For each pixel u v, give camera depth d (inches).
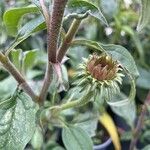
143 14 4.2
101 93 5.2
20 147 4.7
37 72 9.7
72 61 10.4
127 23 11.8
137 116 11.2
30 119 4.8
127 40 12.3
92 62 5.4
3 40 7.6
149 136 9.8
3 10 6.9
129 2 10.9
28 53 6.4
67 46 5.2
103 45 5.4
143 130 10.2
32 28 5.0
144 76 10.8
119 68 5.4
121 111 9.3
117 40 11.5
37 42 11.1
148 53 12.1
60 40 5.2
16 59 6.1
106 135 10.9
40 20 5.0
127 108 9.3
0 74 10.2
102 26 11.6
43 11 4.8
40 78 10.1
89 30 11.2
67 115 9.1
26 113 4.9
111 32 11.8
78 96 6.2
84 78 5.3
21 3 10.3
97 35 11.7
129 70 5.3
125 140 10.5
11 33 5.7
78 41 5.2
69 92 6.5
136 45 11.3
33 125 4.8
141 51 11.2
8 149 4.7
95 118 8.9
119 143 10.0
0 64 5.3
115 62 5.4
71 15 4.5
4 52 5.7
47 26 4.8
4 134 4.7
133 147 9.2
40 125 6.1
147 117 10.2
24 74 6.6
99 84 5.3
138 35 12.0
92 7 4.6
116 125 11.4
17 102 4.9
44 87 5.8
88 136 6.3
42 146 9.3
